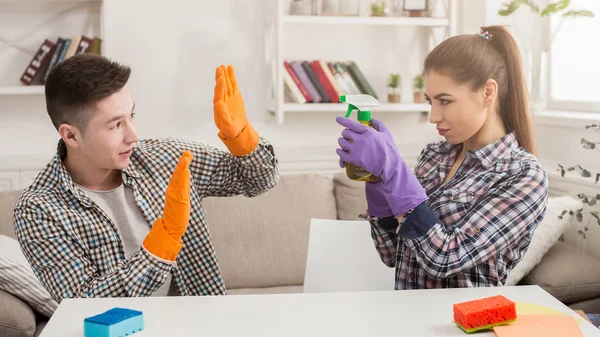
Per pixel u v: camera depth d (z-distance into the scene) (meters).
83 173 1.56
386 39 3.43
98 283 1.33
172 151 1.68
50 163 1.53
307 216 2.87
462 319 1.13
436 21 3.25
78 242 1.44
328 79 3.19
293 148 3.35
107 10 2.96
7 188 3.10
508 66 1.50
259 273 2.75
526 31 3.36
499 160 1.47
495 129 1.51
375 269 2.02
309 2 3.15
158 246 1.32
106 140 1.48
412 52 3.46
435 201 1.50
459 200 1.45
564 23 3.23
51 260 1.42
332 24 3.37
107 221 1.51
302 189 2.92
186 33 3.24
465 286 1.44
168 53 3.23
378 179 1.38
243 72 3.32
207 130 3.31
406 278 1.53
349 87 3.24
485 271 1.44
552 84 3.29
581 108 3.06
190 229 1.65
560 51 3.26
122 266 1.36
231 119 1.53
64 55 2.99
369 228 2.05
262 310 1.23
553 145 3.03
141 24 3.19
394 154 1.34
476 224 1.37
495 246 1.36
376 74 3.44
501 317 1.13
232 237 2.77
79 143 1.50
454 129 1.47
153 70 3.22
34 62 2.98
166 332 1.12
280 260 2.78
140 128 3.24
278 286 2.77
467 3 3.44
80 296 1.37
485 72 1.44
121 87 1.48
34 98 3.13
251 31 3.30
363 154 1.33
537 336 1.09
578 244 2.77
